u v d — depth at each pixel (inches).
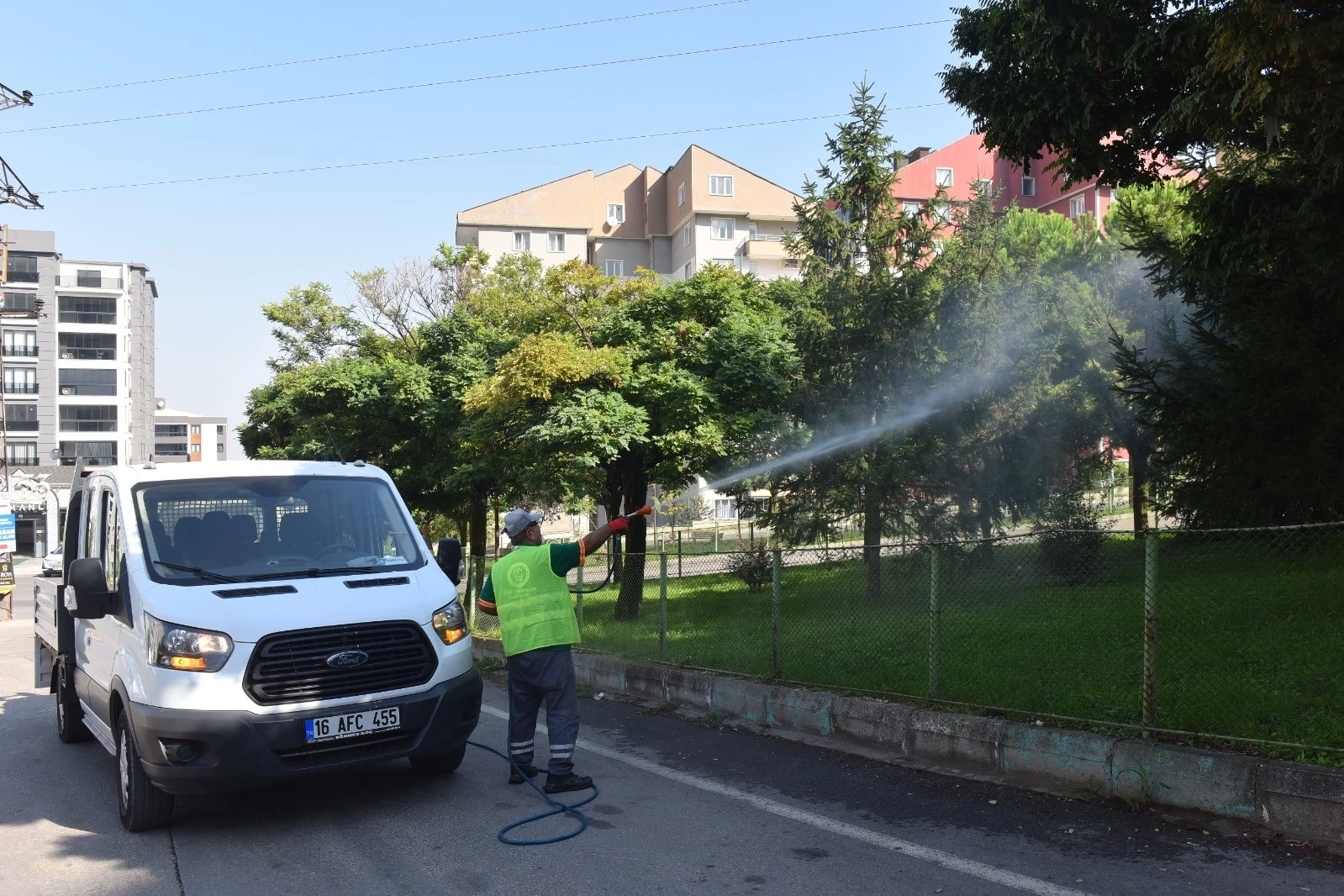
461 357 792.9
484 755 302.8
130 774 230.8
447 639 249.3
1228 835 198.5
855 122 631.8
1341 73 264.5
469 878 196.9
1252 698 243.8
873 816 225.1
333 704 227.5
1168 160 366.6
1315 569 370.9
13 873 210.2
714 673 355.9
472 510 864.9
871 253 629.9
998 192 665.6
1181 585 384.2
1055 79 341.4
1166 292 494.6
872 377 613.0
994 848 200.1
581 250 2598.4
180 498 266.5
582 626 502.9
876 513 594.2
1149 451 661.9
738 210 2386.8
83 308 2898.6
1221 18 269.1
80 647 312.5
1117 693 265.1
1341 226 328.8
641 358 576.1
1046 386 639.8
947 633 365.1
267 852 217.5
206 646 222.1
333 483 286.8
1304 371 398.9
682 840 214.7
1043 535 264.5
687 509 1380.4
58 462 2837.1
